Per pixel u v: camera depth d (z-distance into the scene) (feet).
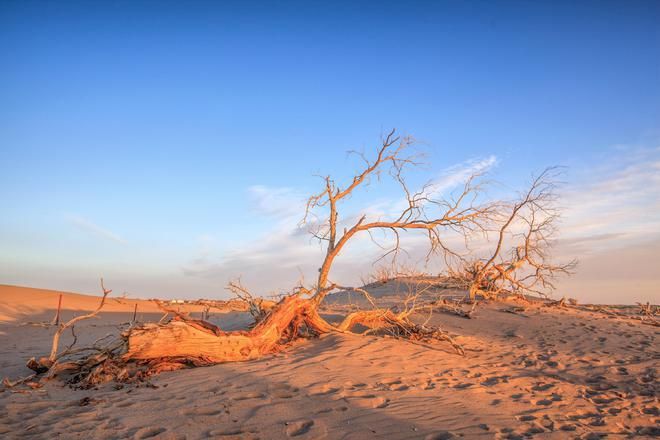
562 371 38.58
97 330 75.31
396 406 26.12
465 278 82.48
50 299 115.14
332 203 51.88
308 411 24.97
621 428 25.30
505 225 78.43
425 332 49.96
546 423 24.98
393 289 100.78
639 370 38.86
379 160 50.83
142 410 25.41
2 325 76.38
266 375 32.60
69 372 35.09
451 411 25.63
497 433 22.52
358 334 49.88
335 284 50.34
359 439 21.27
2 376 36.60
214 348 38.19
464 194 50.98
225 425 22.94
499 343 50.52
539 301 84.43
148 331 35.83
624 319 67.62
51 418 24.27
